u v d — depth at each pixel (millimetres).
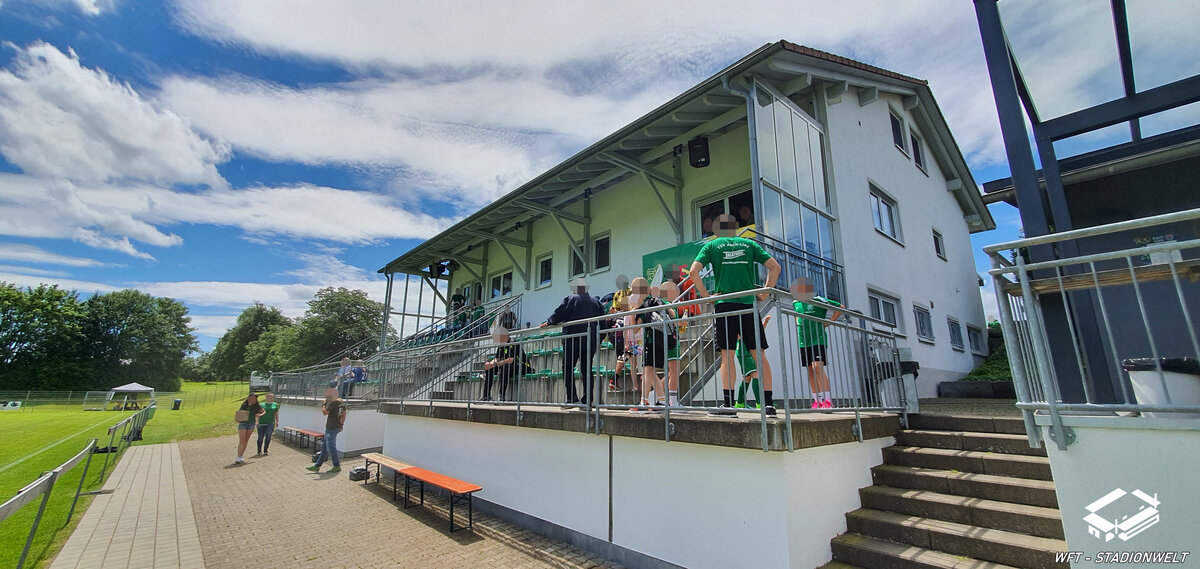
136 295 67812
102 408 40938
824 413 4363
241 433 11703
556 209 12195
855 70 8805
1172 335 4961
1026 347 3279
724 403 4227
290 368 51406
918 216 11500
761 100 7344
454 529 5859
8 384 54969
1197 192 6031
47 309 59688
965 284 13797
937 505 3873
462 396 8102
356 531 5977
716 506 3854
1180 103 4949
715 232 4781
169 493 8523
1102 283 2756
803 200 7621
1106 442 2445
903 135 11633
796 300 4602
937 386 10344
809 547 3570
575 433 5223
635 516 4473
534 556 4910
